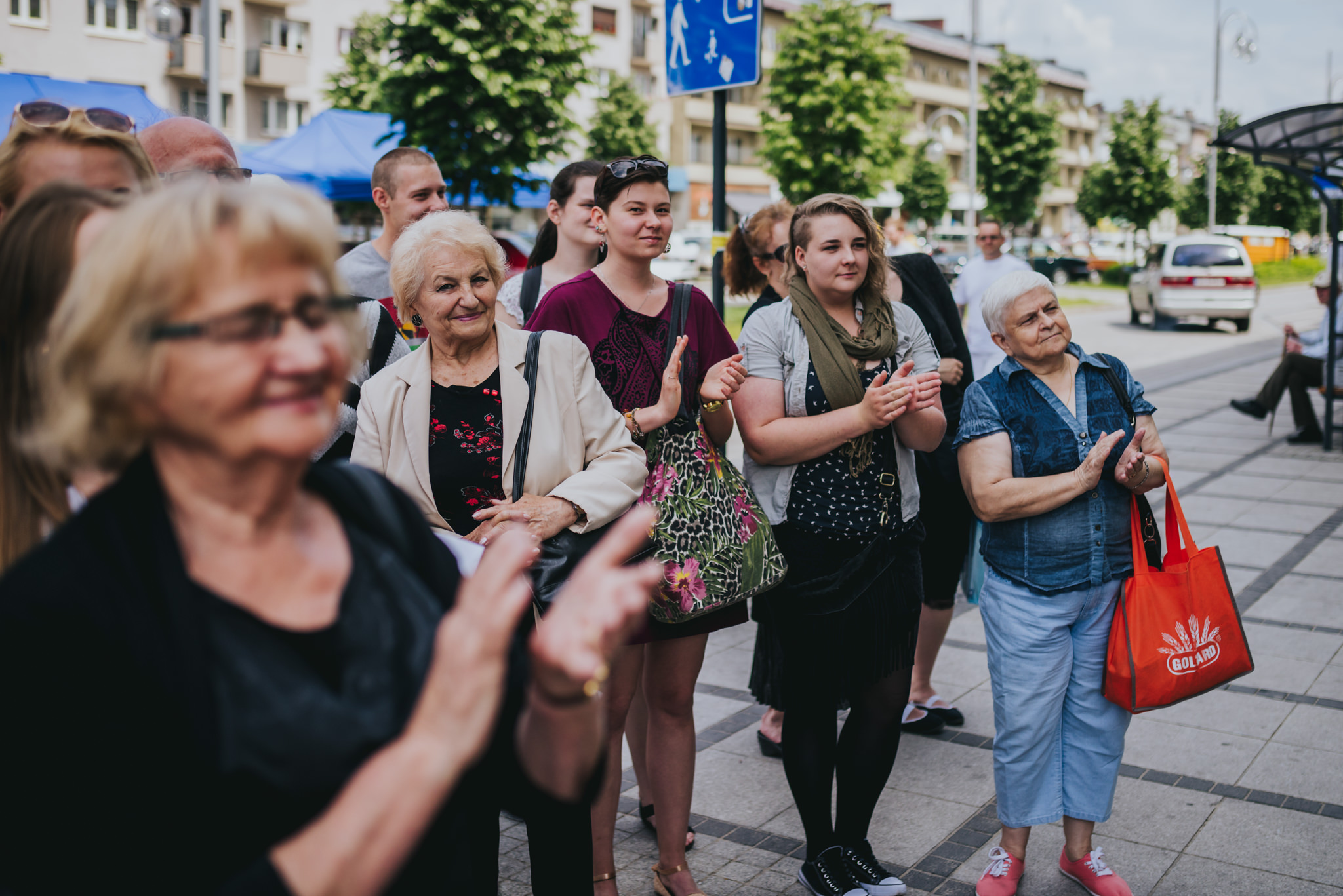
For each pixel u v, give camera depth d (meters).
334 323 1.05
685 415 3.02
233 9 32.56
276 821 1.03
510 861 3.38
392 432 2.60
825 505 3.07
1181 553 3.02
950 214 56.59
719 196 4.95
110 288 0.98
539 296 4.07
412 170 3.86
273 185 1.06
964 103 66.00
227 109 32.84
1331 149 8.88
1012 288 3.00
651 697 3.06
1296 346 9.81
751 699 4.63
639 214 3.05
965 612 5.67
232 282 0.99
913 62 62.81
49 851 0.96
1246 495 7.95
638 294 3.13
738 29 4.75
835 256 3.08
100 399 1.00
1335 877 3.15
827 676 3.08
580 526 2.60
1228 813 3.54
